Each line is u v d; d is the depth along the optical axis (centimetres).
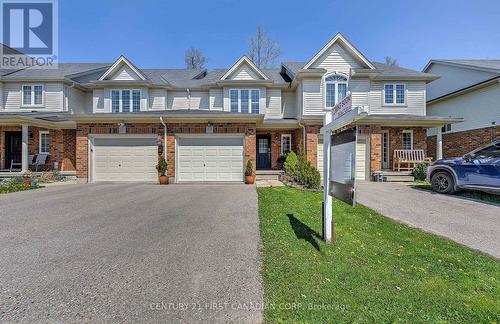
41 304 262
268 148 1731
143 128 1273
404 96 1612
